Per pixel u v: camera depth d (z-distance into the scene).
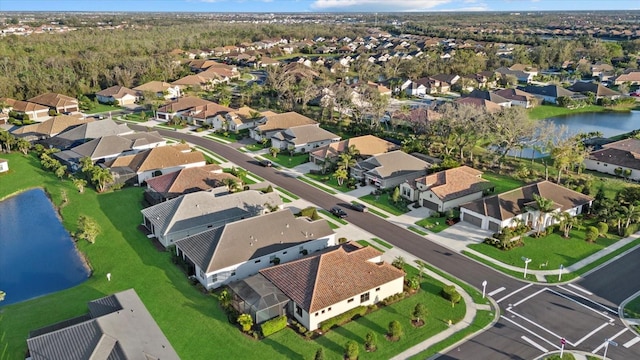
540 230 70.56
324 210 79.06
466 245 67.19
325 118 138.38
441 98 173.75
